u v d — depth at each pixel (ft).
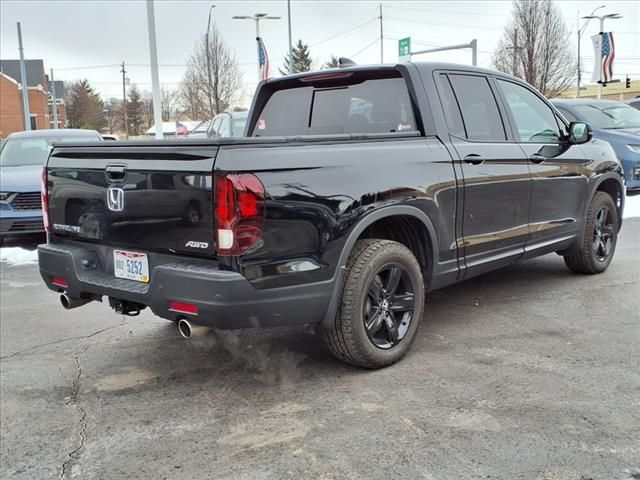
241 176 10.51
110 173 12.15
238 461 9.78
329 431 10.59
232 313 10.66
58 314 18.10
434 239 13.76
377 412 11.19
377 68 14.73
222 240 10.56
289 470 9.48
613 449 9.76
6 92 214.28
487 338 14.82
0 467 9.89
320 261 11.60
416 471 9.31
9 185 27.66
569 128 18.02
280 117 16.80
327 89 15.89
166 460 9.91
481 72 15.94
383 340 13.21
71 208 13.20
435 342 14.62
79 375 13.44
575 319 16.07
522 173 16.07
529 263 22.53
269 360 13.92
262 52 86.22
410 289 13.42
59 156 13.50
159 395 12.31
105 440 10.61
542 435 10.23
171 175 11.14
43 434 10.89
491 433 10.33
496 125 15.92
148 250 11.84
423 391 11.98
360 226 12.10
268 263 10.89
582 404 11.28
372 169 12.38
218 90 100.27
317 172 11.50
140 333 16.17
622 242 26.20
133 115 294.66
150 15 48.24
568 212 18.29
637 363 13.11
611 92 149.69
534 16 104.63
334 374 12.95
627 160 36.01
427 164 13.52
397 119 14.49
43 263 13.51
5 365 14.12
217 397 12.11
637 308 16.87
